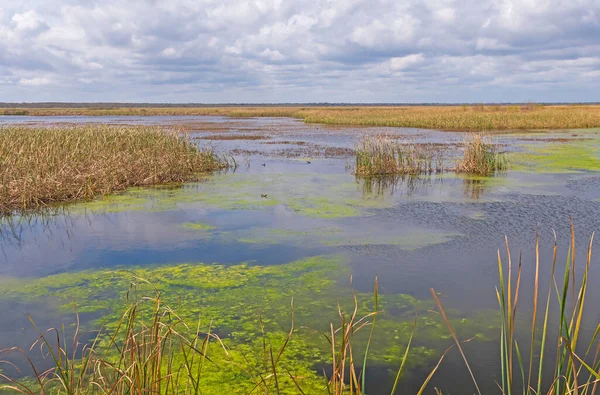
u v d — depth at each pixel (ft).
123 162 45.50
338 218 32.86
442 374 14.70
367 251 26.11
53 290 21.16
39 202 35.88
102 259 25.07
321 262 24.45
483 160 51.29
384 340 16.76
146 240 28.19
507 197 38.65
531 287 21.12
